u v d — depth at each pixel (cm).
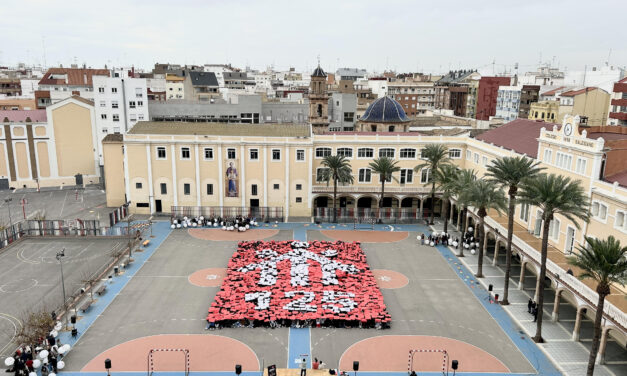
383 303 5506
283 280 6078
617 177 5381
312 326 5153
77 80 15662
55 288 5944
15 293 5784
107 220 8788
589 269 4028
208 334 4962
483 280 6450
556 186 4656
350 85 18438
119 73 13050
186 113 12231
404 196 9081
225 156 8794
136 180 8862
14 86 18962
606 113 11969
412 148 9119
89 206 9812
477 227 7800
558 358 4628
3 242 7350
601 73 15025
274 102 14912
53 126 11400
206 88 17088
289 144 8775
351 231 8388
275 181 8962
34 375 4109
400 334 5031
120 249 7344
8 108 14325
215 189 8931
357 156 9162
